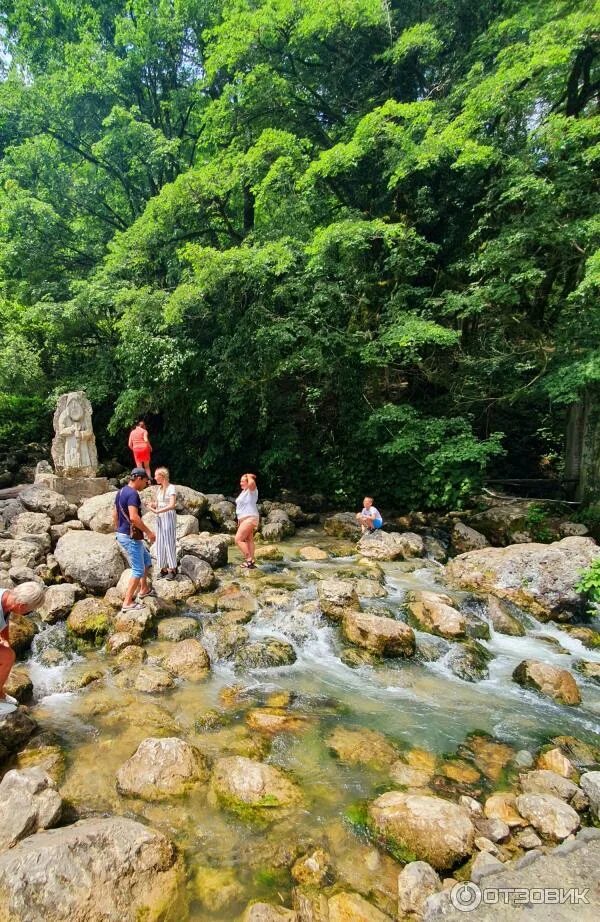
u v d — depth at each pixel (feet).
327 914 9.02
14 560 23.86
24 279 55.67
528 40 36.73
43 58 64.44
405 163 36.81
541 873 9.78
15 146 60.49
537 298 41.63
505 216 40.42
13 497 36.04
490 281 37.52
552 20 35.81
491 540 37.09
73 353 57.36
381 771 12.92
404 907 9.19
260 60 47.09
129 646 18.56
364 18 42.91
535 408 53.67
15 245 52.01
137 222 45.83
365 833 10.90
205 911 9.09
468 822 10.77
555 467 53.72
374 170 44.37
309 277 41.34
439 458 38.29
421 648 19.72
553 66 33.73
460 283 42.93
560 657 20.04
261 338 41.24
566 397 34.09
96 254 59.52
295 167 44.04
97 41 63.67
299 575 26.71
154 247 48.57
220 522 36.32
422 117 36.70
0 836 9.78
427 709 16.07
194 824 11.02
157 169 57.41
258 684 17.29
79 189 56.54
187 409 50.19
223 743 13.85
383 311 43.70
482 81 37.11
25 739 13.65
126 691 16.39
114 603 21.24
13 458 57.26
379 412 42.14
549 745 14.28
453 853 10.14
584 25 32.37
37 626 19.93
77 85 55.67
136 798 11.69
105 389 51.26
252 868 9.98
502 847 10.53
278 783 12.09
